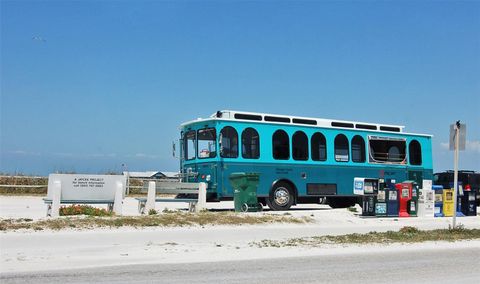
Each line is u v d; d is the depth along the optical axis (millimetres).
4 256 12016
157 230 16562
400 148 26578
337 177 24453
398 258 13031
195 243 14758
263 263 11938
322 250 14172
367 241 15891
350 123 25234
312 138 24078
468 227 20594
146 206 20328
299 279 10055
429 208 24094
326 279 10102
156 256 12648
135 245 14031
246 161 22453
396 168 26250
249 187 21484
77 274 10266
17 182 37625
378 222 21375
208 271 10789
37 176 38375
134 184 39438
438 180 36031
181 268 11125
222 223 18484
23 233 14945
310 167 23797
